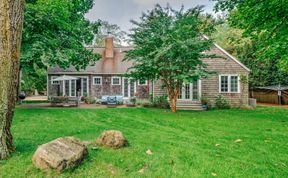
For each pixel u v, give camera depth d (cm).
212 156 550
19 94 2061
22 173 405
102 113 1427
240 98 2070
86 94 2539
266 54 1097
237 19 1235
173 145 642
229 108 1991
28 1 1689
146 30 1525
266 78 2748
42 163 417
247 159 535
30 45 1502
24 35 1449
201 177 422
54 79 2333
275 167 488
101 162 465
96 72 2530
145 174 427
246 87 2064
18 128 852
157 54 1364
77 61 1889
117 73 2511
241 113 1573
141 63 1554
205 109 1891
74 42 1709
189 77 1462
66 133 791
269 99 2630
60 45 1650
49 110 1529
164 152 564
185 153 563
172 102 1606
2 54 470
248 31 1227
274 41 1097
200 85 2088
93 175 413
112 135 568
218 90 2084
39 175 400
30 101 2402
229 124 1068
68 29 1689
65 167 415
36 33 1562
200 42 1422
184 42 1389
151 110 1642
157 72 1564
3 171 412
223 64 2084
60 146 448
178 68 1457
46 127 893
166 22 1498
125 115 1351
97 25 2117
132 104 2077
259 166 489
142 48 1507
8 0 471
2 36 469
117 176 415
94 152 512
